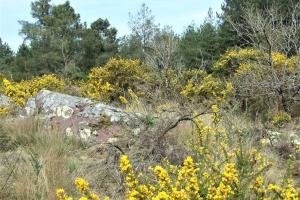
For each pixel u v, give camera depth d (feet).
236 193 12.30
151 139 20.51
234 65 43.75
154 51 45.09
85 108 26.71
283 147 23.45
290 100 34.40
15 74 113.29
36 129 24.79
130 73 41.91
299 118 32.45
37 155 19.26
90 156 22.09
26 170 17.84
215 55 68.13
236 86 35.81
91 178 18.20
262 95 34.76
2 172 18.48
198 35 69.77
